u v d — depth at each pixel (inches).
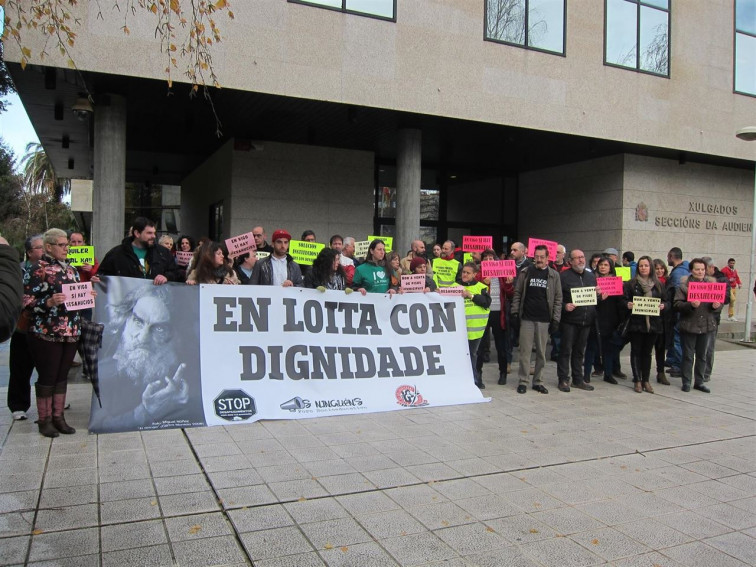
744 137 528.7
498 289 358.6
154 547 148.5
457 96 478.3
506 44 498.6
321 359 278.4
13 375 249.3
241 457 212.4
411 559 147.6
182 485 186.2
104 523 160.1
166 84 395.9
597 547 157.6
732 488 202.5
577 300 338.0
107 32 367.2
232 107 456.4
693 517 178.5
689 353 356.8
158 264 273.1
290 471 201.3
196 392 250.7
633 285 354.6
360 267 309.3
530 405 308.3
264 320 269.0
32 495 175.9
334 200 564.1
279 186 543.8
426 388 299.1
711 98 614.9
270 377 265.6
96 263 410.3
